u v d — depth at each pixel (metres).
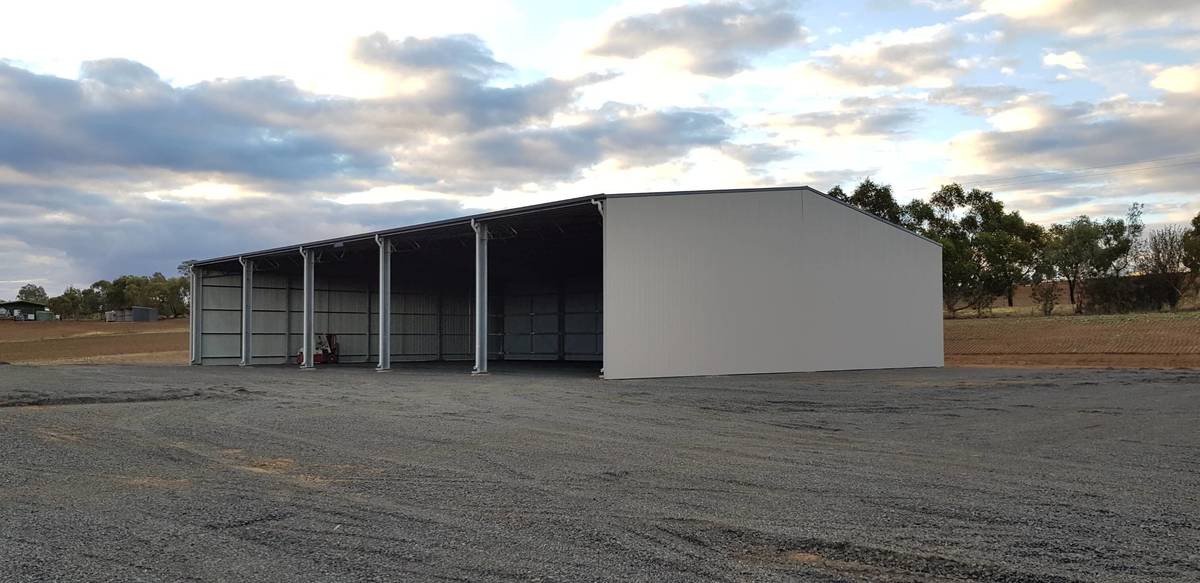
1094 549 4.35
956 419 10.55
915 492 5.91
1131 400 12.82
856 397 13.66
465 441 8.68
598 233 24.77
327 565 4.10
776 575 3.92
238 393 15.08
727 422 10.37
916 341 24.42
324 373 23.03
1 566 4.11
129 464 7.22
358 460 7.41
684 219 20.34
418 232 23.88
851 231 23.14
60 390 15.37
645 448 8.16
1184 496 5.72
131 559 4.23
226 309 30.67
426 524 4.96
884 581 3.82
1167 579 3.83
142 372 22.89
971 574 3.93
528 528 4.85
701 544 4.48
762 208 21.52
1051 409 11.62
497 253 29.55
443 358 36.00
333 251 27.62
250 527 4.91
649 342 19.67
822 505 5.47
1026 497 5.71
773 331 21.45
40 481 6.43
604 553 4.30
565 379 19.47
